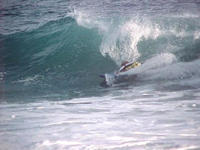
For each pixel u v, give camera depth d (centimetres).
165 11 7750
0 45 6078
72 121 2567
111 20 6100
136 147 1853
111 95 3822
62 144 1959
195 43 5694
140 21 5988
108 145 1911
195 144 1853
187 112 2711
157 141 1936
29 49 5953
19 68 5494
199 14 7181
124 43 5716
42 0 9738
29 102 3644
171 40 5769
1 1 9688
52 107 3262
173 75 4381
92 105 3297
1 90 4391
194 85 3931
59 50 5794
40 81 4894
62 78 5016
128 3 8862
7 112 3042
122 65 4775
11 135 2198
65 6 8706
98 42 5847
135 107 3056
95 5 8656
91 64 5500
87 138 2062
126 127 2306
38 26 6569
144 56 5562
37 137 2125
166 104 3100
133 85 4225
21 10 8412
